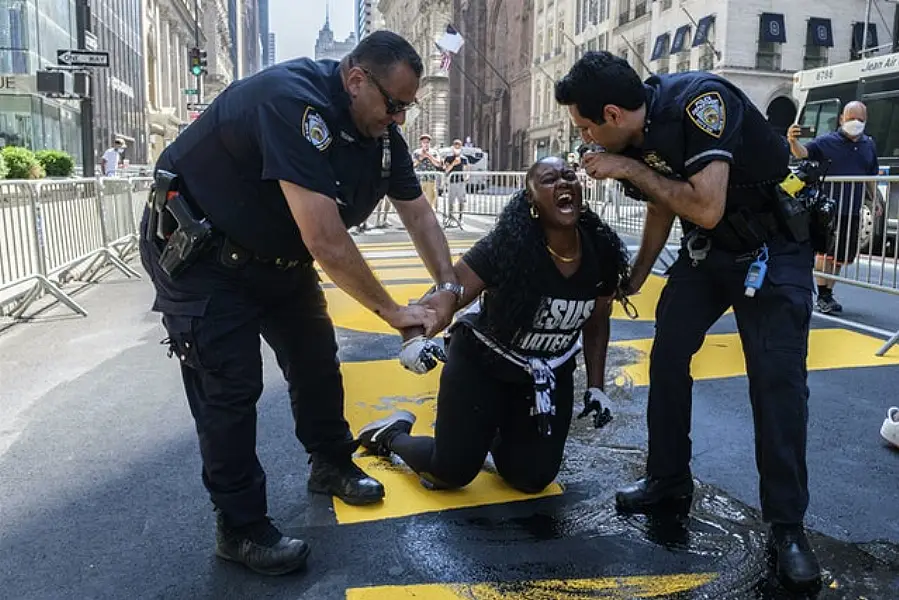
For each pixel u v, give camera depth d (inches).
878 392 181.3
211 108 98.9
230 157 96.4
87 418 164.4
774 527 102.2
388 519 117.9
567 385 122.0
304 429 123.8
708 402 173.6
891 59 518.3
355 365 203.9
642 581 100.9
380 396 177.8
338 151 97.5
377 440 140.0
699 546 109.5
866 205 333.4
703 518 117.6
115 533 115.0
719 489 128.3
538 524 116.3
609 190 441.7
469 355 116.6
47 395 179.9
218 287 100.7
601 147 105.0
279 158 91.2
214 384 101.6
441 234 117.2
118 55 1576.0
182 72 3034.0
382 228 580.7
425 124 2903.5
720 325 250.8
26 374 197.2
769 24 1264.8
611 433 154.4
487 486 130.0
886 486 129.9
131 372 198.4
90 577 103.0
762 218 103.3
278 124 91.8
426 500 124.3
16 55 844.0
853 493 127.1
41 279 264.7
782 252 103.7
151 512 121.6
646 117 100.0
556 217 104.9
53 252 291.6
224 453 102.2
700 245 108.7
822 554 107.4
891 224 364.8
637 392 181.0
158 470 137.4
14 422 161.9
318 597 97.9
